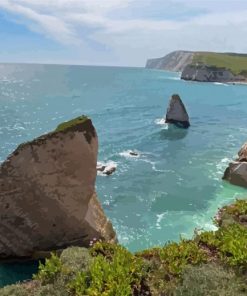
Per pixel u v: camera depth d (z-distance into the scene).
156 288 14.38
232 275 14.49
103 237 23.92
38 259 23.00
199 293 13.31
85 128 22.61
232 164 38.72
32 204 22.44
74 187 22.95
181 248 16.55
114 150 51.97
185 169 43.09
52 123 71.75
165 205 32.47
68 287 14.42
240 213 22.80
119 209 31.58
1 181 21.95
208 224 28.36
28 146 21.89
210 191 35.75
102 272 14.27
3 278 21.00
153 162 46.09
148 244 25.61
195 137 61.59
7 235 22.53
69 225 23.17
